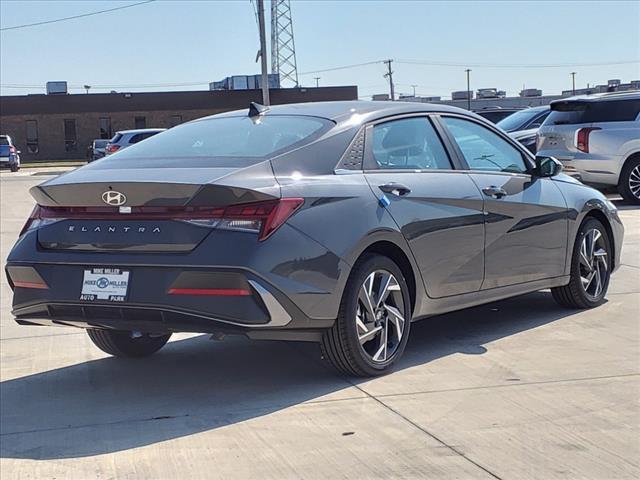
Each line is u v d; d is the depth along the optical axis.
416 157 5.39
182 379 5.22
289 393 4.79
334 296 4.58
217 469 3.75
